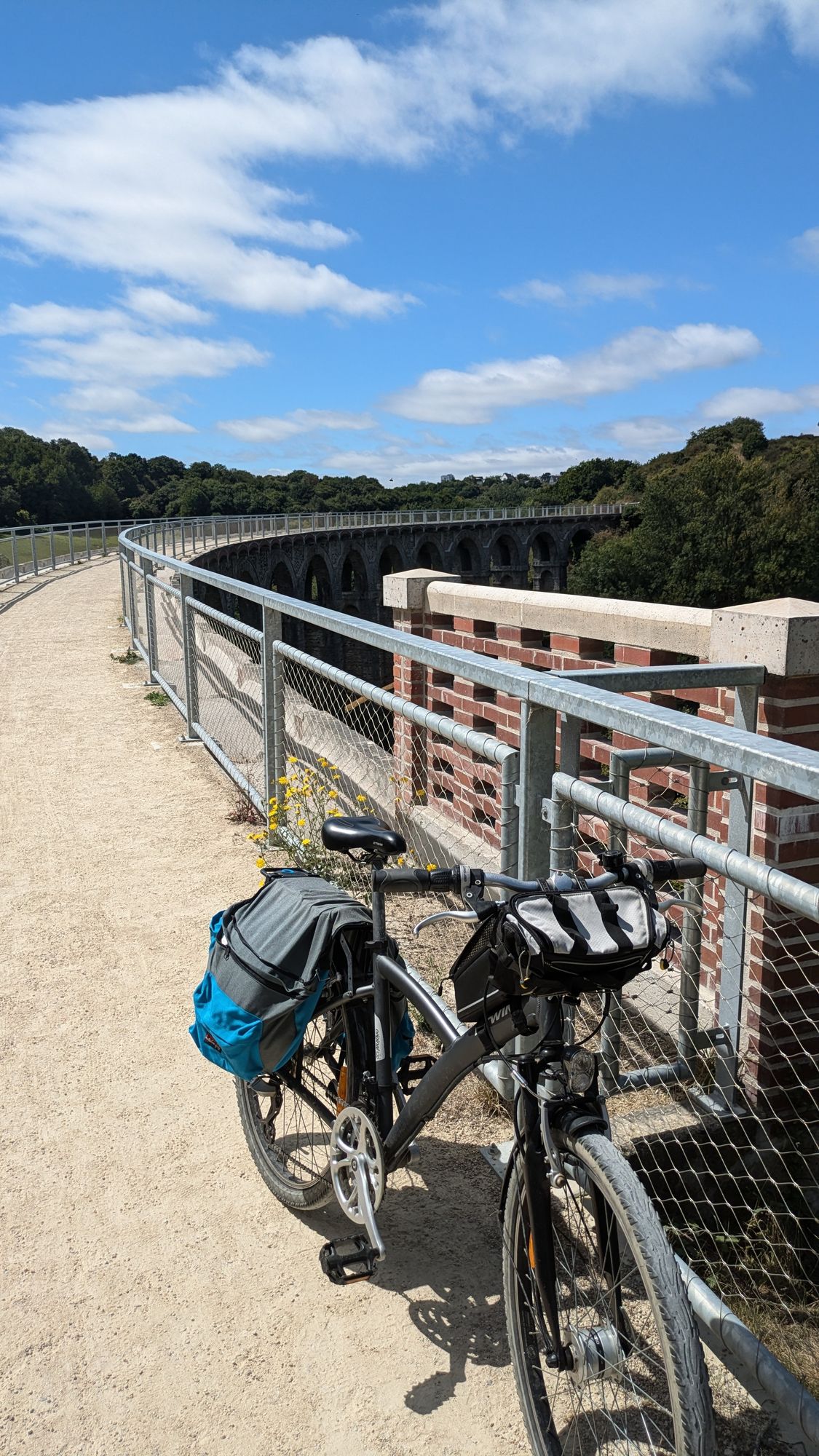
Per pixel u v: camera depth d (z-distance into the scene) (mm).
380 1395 2113
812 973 3301
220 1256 2547
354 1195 2270
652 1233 1435
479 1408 2072
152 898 4875
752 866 1614
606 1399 1991
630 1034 3650
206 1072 3404
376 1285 2438
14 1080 3350
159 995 3922
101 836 5770
